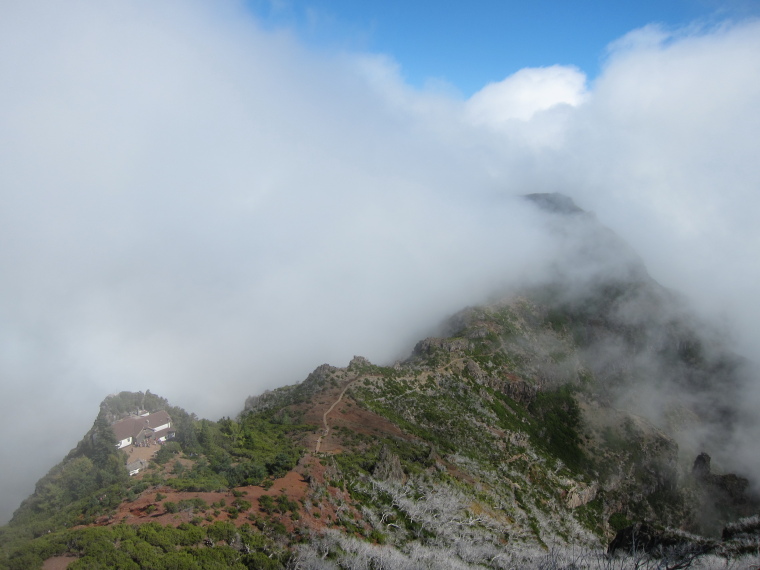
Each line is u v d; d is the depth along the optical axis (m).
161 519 57.97
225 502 64.44
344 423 119.69
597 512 139.00
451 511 84.38
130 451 88.38
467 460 120.38
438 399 153.50
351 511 72.31
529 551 81.00
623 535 72.50
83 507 62.41
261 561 52.56
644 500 156.50
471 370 177.50
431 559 66.00
